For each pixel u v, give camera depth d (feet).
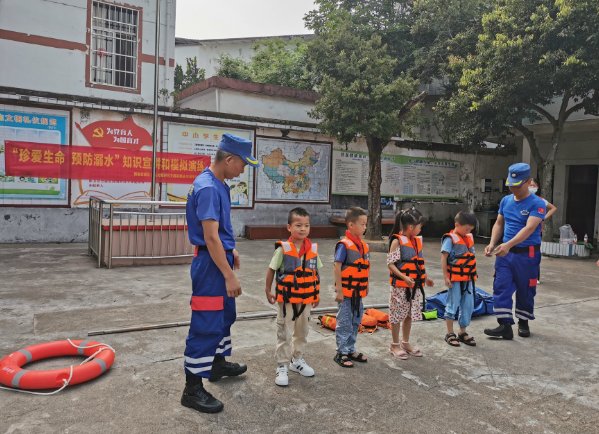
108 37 38.34
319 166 42.60
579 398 10.80
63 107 31.78
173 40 41.11
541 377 11.95
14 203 30.96
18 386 9.87
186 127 36.24
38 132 31.30
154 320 15.02
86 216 33.17
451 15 41.37
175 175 35.99
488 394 10.84
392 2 47.47
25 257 25.98
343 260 12.24
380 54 35.29
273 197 40.50
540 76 31.63
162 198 35.63
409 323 13.09
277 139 40.32
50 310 15.79
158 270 23.67
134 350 12.44
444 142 49.96
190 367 9.43
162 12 40.40
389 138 34.60
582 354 13.75
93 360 10.84
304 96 43.75
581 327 16.55
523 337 15.20
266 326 15.06
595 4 29.04
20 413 9.00
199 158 36.83
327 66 35.50
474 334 15.43
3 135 30.27
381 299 19.31
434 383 11.33
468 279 14.12
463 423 9.42
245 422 9.08
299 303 11.05
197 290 9.49
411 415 9.66
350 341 12.32
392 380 11.39
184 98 45.29
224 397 10.11
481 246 42.42
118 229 24.21
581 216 46.06
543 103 36.14
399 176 47.26
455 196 50.62
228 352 11.00
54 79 36.19
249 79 52.85
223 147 9.78
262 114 42.29
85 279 20.85
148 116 34.83
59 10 36.06
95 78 37.99
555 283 24.82
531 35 30.99
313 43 35.40
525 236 14.61
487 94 34.12
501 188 53.11
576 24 29.81
